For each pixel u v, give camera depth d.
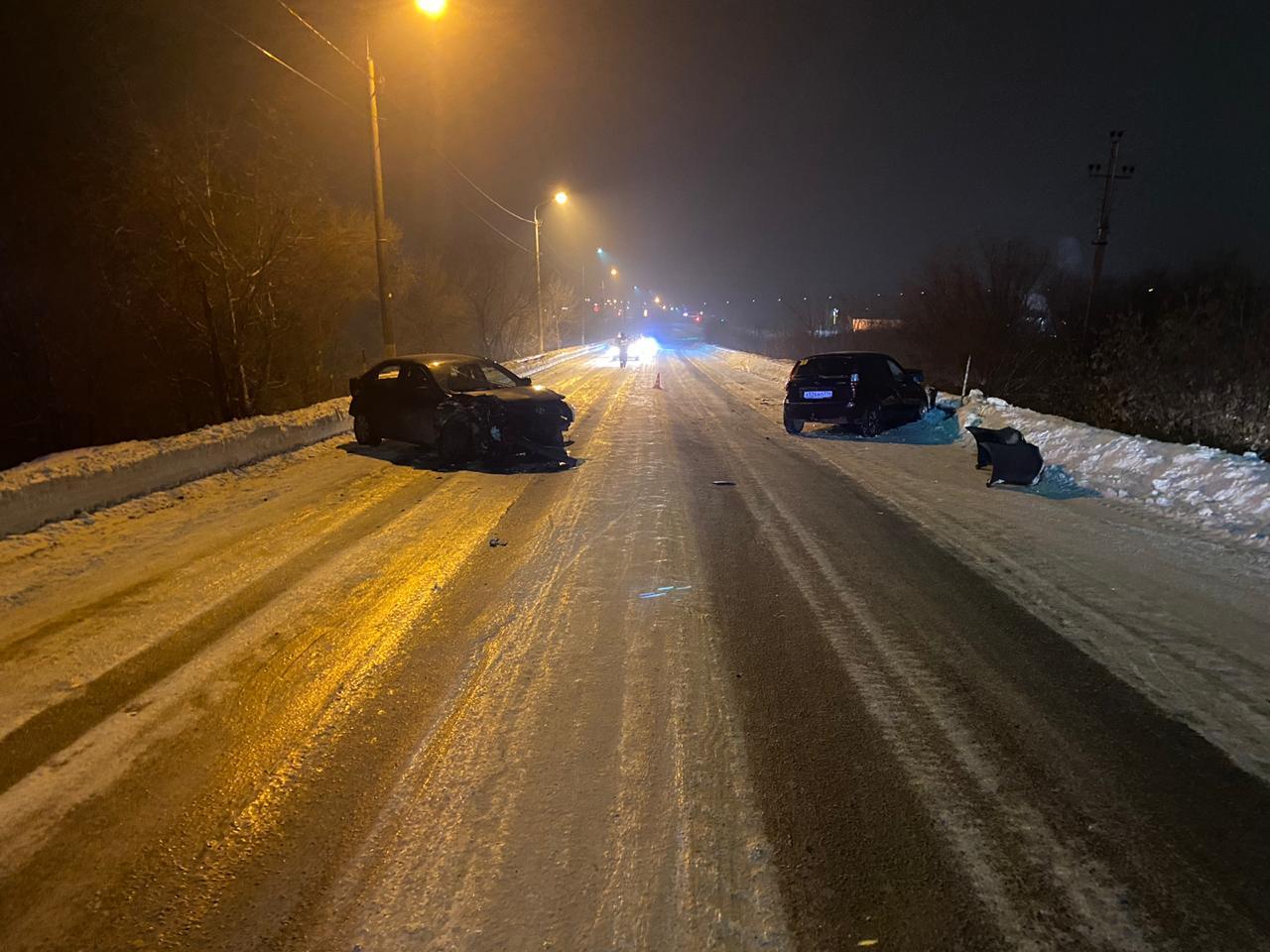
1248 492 6.96
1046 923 2.29
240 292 16.45
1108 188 27.47
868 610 4.81
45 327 16.78
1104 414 16.58
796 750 3.23
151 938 2.25
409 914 2.33
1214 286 17.44
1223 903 2.37
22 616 4.75
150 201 14.50
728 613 4.77
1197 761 3.15
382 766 3.13
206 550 6.18
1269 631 4.46
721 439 12.53
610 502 7.85
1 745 3.29
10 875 2.52
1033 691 3.74
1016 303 26.61
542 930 2.27
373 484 8.86
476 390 10.62
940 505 7.71
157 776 3.06
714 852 2.60
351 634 4.47
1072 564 5.73
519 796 2.92
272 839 2.69
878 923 2.30
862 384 12.59
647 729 3.40
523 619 4.68
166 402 18.44
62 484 6.87
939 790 2.95
